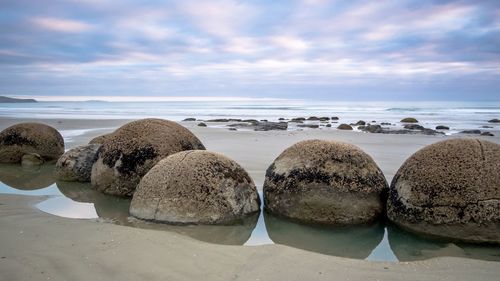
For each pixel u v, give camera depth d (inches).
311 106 3363.7
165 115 1685.5
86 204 280.2
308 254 188.5
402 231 229.1
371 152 528.4
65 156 353.1
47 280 158.2
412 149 560.1
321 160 248.2
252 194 259.0
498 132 861.2
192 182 238.4
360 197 241.4
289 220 247.8
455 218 212.1
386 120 1362.0
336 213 239.3
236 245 205.3
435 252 201.5
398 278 165.3
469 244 209.8
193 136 330.0
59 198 295.9
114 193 298.8
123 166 297.4
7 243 194.9
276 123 1098.7
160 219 235.1
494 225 206.1
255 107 3149.6
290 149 266.4
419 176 225.5
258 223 245.3
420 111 2107.5
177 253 185.5
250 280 161.0
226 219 237.6
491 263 180.2
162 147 301.1
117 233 209.6
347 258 187.6
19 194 306.3
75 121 1088.2
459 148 225.0
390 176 367.9
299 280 162.1
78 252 184.4
